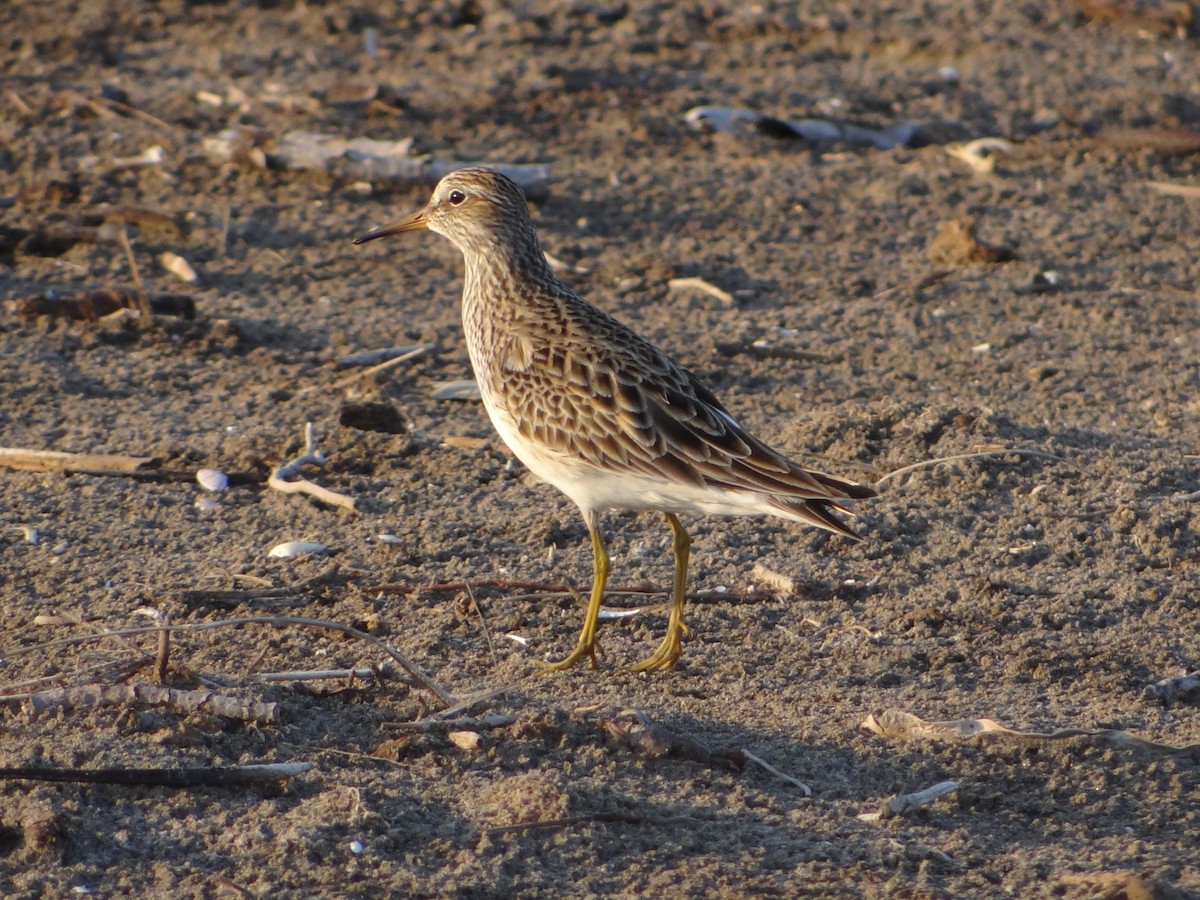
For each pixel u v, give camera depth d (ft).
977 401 47.75
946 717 29.53
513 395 33.19
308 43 89.10
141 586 35.19
